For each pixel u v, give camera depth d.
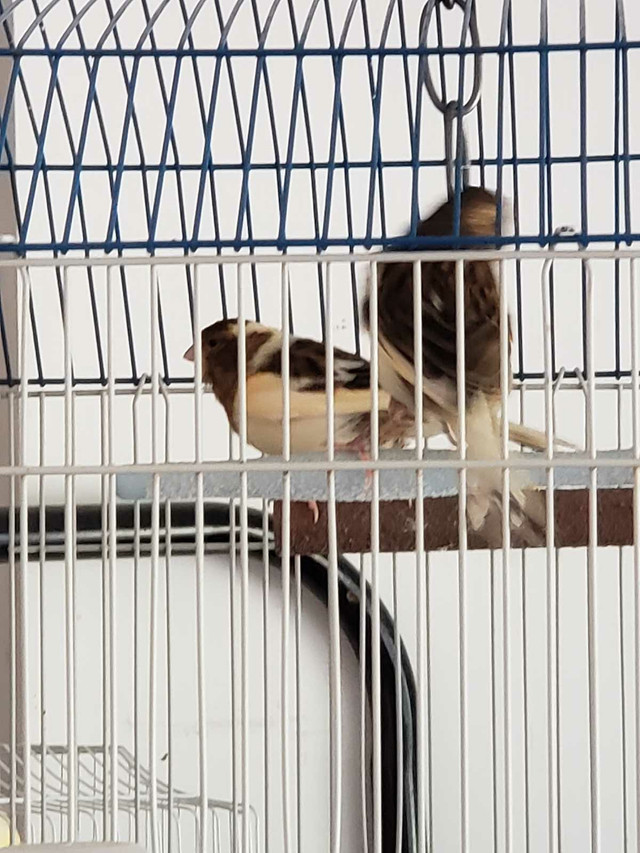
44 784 0.91
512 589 1.42
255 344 0.88
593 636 0.65
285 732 0.65
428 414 0.84
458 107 0.72
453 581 1.42
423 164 0.99
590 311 0.65
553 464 0.66
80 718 1.40
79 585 1.40
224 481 0.81
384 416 0.86
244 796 0.65
